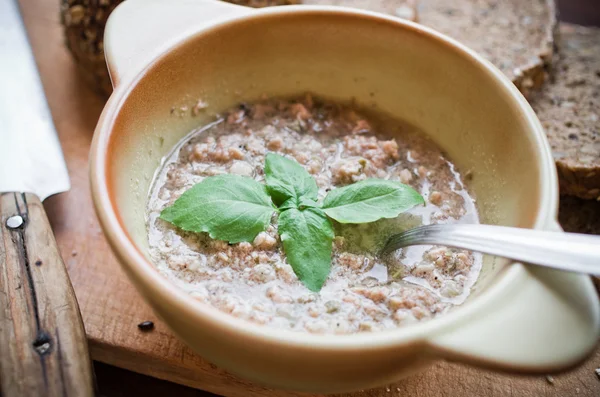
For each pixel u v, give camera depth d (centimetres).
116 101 24
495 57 34
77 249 28
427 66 28
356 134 29
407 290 24
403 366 20
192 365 25
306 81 30
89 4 32
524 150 24
